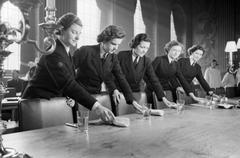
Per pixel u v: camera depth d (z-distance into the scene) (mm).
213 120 1694
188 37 8273
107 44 2367
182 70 3504
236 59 8359
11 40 910
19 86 4441
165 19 7277
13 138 1203
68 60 1821
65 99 1761
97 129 1400
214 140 1162
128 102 2197
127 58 2951
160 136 1236
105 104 2125
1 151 911
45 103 1643
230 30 8852
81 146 1065
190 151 992
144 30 6766
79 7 5586
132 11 6203
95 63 2447
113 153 967
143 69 2920
